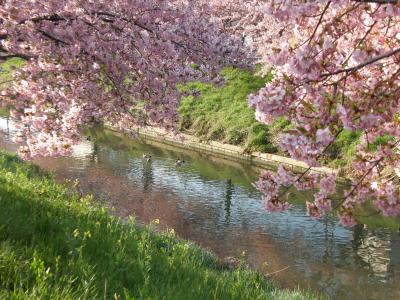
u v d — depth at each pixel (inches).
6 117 1218.6
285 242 504.1
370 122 157.3
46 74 372.5
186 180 751.1
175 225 545.3
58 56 353.4
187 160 895.7
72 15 357.4
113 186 689.6
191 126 1069.8
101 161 839.1
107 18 381.4
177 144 1024.9
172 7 396.5
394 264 456.4
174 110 444.5
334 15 190.1
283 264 447.8
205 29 413.1
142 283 179.8
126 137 1087.6
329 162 738.8
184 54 415.2
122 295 160.4
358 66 165.0
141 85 413.1
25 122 388.8
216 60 424.2
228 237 514.3
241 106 1053.8
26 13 346.0
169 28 387.5
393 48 195.8
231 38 443.8
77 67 369.7
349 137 759.7
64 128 382.6
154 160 878.4
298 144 160.2
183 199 649.6
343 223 221.5
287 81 166.4
